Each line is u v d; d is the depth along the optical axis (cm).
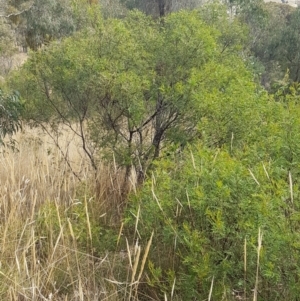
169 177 326
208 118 409
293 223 254
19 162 486
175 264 322
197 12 629
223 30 639
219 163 290
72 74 470
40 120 552
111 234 379
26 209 408
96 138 503
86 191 427
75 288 327
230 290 275
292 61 1983
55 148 547
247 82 441
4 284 310
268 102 413
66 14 2127
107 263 346
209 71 454
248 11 1942
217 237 276
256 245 254
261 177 277
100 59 468
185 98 448
